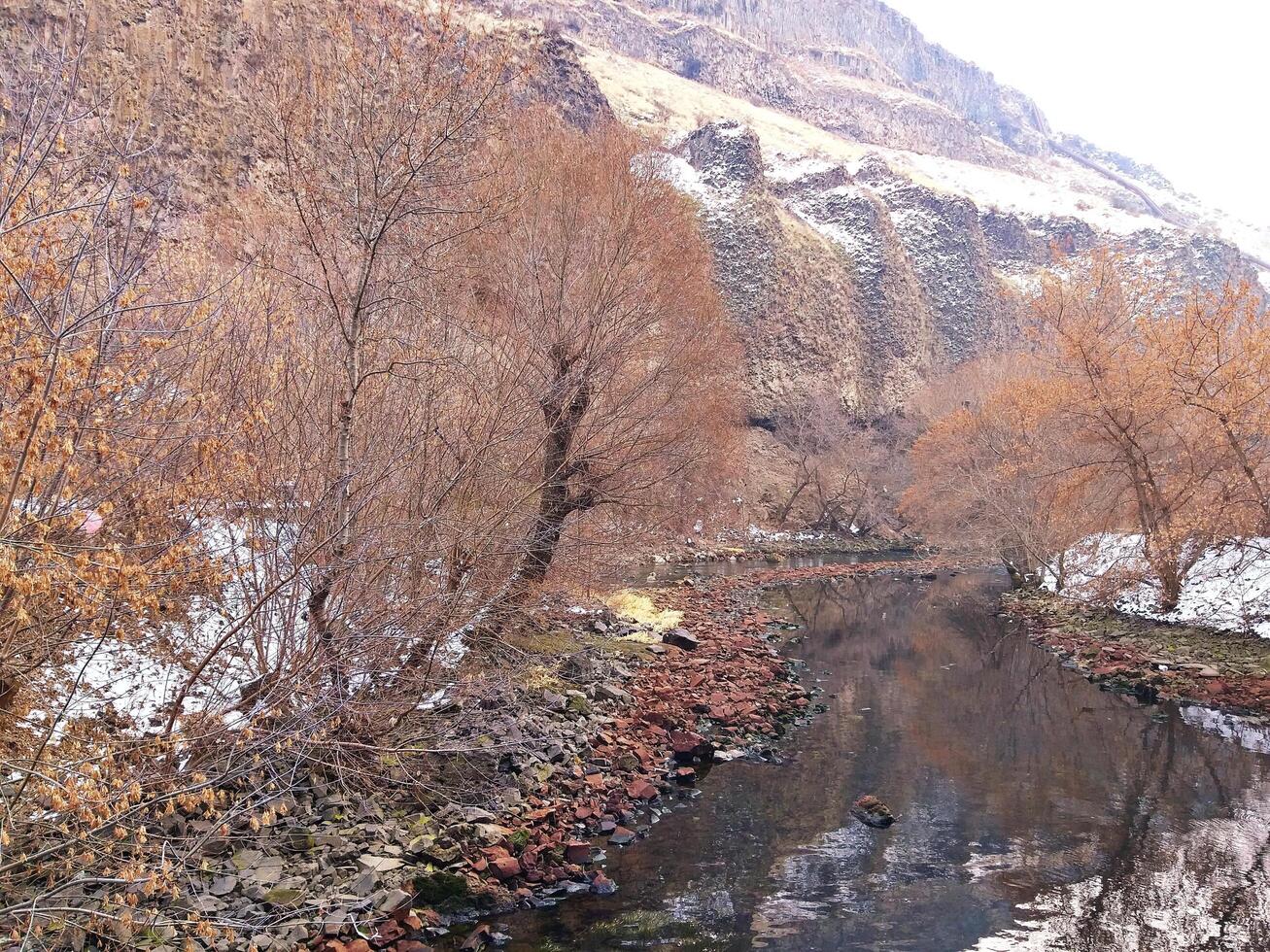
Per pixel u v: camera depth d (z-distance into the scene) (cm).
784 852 891
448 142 869
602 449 1315
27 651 589
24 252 545
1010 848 923
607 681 1344
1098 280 2567
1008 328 11469
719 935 713
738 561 4234
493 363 1064
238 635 815
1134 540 2536
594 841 883
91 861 565
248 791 732
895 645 2155
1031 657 2025
